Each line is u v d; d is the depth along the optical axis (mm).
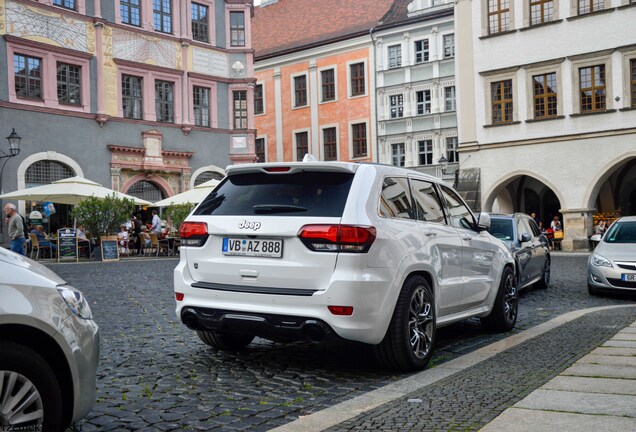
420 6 41625
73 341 3383
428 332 5961
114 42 29547
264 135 50094
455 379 5273
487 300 7582
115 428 4117
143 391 5090
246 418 4344
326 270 5262
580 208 29906
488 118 32531
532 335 7551
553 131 30750
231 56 34531
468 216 7492
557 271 18078
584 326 8094
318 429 3977
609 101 29359
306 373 5711
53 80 27328
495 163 32344
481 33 32656
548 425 3855
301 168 5711
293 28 50406
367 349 6812
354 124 44750
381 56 43000
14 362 3100
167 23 31938
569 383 4941
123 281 14688
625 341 6859
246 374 5684
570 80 30312
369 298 5250
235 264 5617
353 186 5535
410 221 6043
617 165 29250
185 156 32250
